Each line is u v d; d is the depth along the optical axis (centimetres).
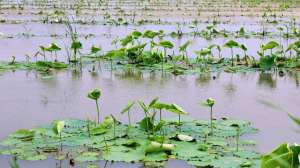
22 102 682
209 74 881
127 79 828
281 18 1880
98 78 834
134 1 2494
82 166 466
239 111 653
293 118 345
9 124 589
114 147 505
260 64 925
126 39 980
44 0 2388
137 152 495
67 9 2028
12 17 1711
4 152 498
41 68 902
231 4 2419
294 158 356
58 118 611
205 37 1333
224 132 559
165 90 755
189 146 510
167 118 599
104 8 2109
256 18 1875
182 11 2034
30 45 1141
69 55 1031
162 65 921
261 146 526
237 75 877
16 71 880
